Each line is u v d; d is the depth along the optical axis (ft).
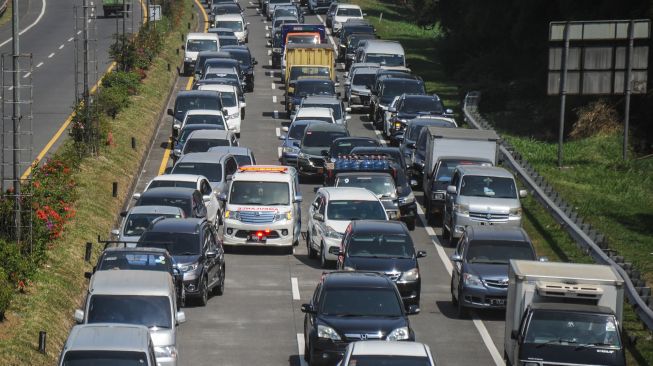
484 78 508.94
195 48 533.96
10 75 472.85
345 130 341.82
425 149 319.06
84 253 221.87
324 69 461.78
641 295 197.06
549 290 155.02
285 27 553.23
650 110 394.32
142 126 382.22
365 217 238.48
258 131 408.87
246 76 496.23
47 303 183.73
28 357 156.76
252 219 249.75
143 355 129.08
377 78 437.58
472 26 533.96
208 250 205.36
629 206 308.19
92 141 319.06
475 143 291.58
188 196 242.17
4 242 184.85
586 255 239.50
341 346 160.15
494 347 180.86
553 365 150.51
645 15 401.90
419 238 268.21
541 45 487.20
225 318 196.03
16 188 199.41
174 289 167.53
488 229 210.18
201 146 318.24
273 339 183.73
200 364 168.76
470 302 197.06
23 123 368.07
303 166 328.90
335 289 167.84
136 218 224.53
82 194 267.80
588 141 387.55
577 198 311.68
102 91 389.39
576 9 438.81
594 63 346.33
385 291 168.35
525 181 302.86
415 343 137.08
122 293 159.33
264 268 236.84
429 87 520.83
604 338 151.74
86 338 132.57
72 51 549.13
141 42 504.84
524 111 452.76
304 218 286.05
